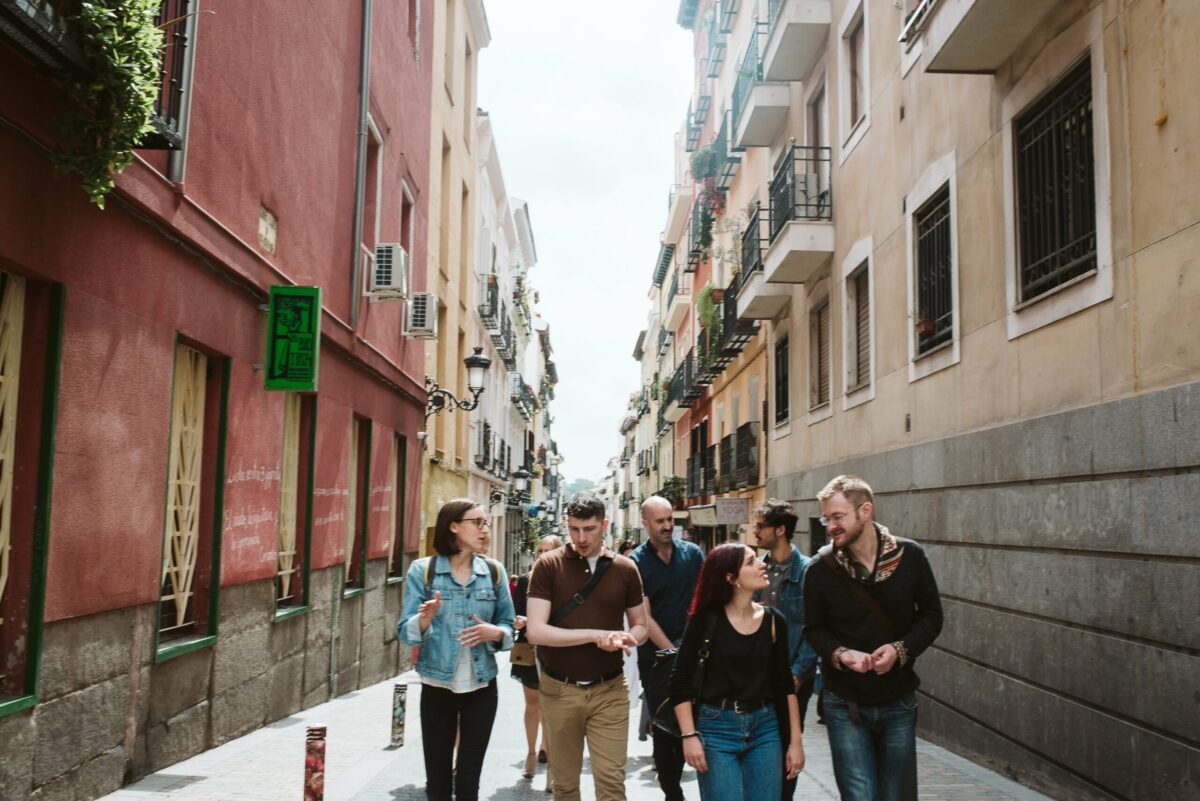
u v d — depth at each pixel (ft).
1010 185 28.04
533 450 180.24
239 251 28.84
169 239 24.32
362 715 35.70
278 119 32.94
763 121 61.16
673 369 152.66
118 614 21.91
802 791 24.29
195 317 26.20
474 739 18.20
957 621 31.35
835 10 48.34
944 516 32.68
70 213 19.66
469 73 86.17
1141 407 20.70
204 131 26.40
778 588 21.45
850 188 45.65
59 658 19.40
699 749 14.90
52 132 18.61
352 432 46.06
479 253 94.63
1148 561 20.30
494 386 112.47
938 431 33.78
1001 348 28.53
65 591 19.58
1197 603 18.51
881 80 40.81
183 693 25.63
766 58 54.39
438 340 72.95
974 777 27.04
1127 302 21.66
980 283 30.22
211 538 27.94
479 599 18.40
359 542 47.06
